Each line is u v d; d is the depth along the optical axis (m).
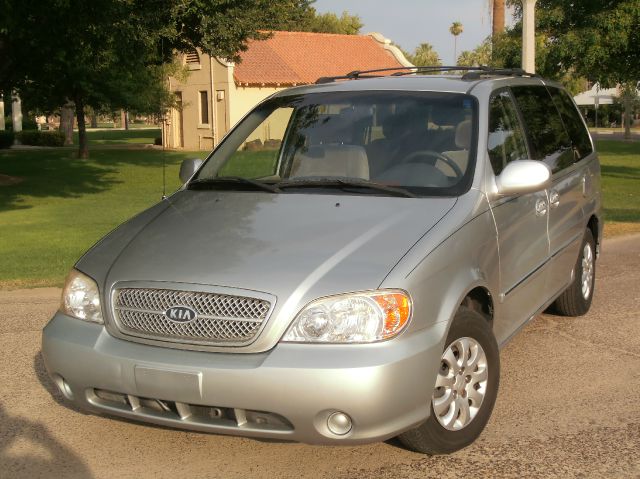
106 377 3.78
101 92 32.34
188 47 20.98
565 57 20.19
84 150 34.38
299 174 4.81
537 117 5.72
